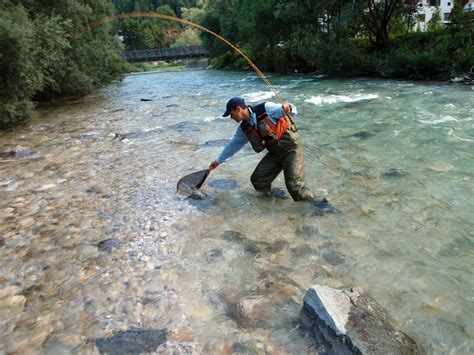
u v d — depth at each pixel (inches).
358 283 114.0
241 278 119.5
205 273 123.0
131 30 3993.6
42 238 152.3
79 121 442.6
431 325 96.6
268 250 134.4
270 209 165.8
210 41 1736.0
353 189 183.2
